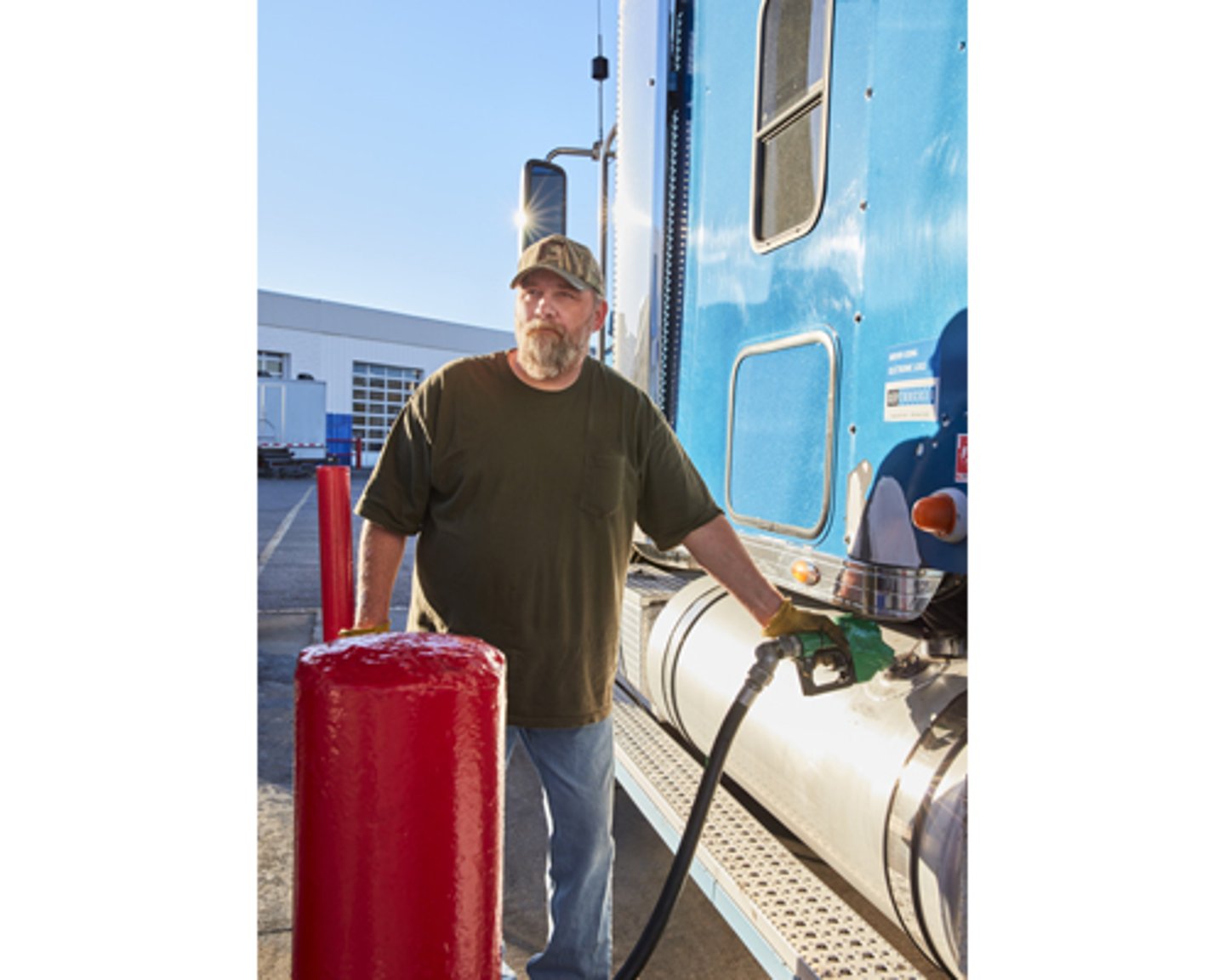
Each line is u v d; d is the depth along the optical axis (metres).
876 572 1.79
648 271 2.90
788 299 2.24
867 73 1.93
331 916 0.57
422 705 0.57
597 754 2.01
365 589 1.94
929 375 1.70
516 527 1.88
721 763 1.69
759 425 2.37
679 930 2.66
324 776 0.57
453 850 0.58
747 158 2.47
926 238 1.73
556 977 2.05
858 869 1.71
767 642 1.71
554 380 1.94
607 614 1.99
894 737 1.63
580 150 3.89
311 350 33.75
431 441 1.90
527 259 1.84
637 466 2.02
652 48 2.91
